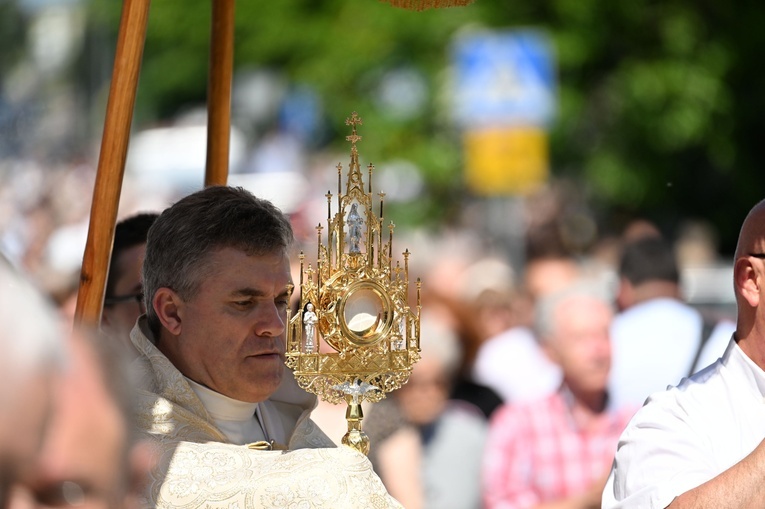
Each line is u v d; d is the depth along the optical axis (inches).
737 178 1293.1
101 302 278.7
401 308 277.3
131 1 277.9
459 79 1189.7
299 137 1496.1
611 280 864.3
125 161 279.6
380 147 1318.9
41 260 1056.2
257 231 276.8
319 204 1065.5
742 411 312.7
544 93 979.3
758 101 1274.6
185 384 274.2
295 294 425.1
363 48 1336.1
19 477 121.7
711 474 305.4
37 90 1988.2
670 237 1224.8
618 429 530.6
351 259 276.1
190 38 1649.9
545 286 831.7
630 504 305.7
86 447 125.7
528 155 980.6
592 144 1285.7
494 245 1201.4
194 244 274.2
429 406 528.7
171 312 278.8
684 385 321.4
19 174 1401.3
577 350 527.2
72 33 1988.2
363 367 273.1
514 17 1272.1
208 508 248.2
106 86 1931.6
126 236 388.2
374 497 256.5
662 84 1236.5
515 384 697.0
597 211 1301.7
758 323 313.7
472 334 636.7
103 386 128.2
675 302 580.1
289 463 257.0
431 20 1315.2
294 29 1392.7
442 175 1296.8
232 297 273.6
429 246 1163.9
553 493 523.2
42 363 121.7
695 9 1254.3
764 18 1258.0
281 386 312.2
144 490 249.4
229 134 347.9
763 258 312.8
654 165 1282.0
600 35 1252.5
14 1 2048.5
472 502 522.9
